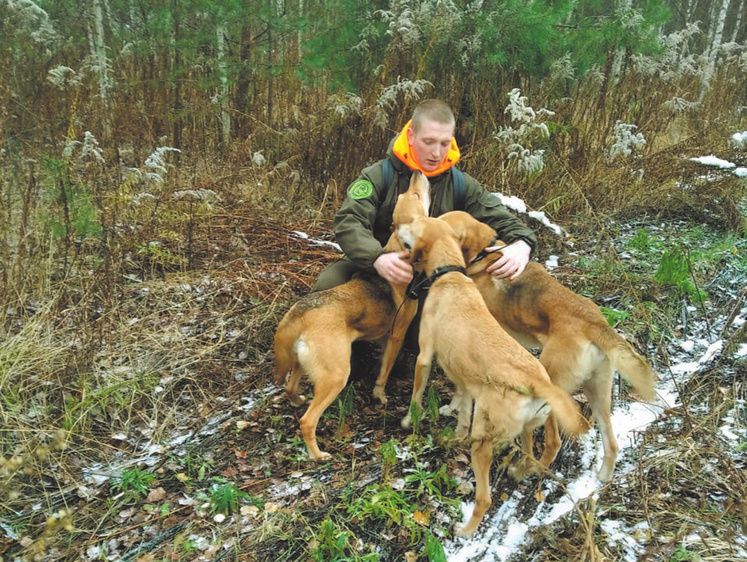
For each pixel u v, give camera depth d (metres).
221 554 2.40
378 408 3.48
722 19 12.69
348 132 6.07
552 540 2.42
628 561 2.29
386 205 3.71
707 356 3.65
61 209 4.36
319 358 3.00
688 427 3.06
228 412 3.34
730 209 5.73
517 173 5.67
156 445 3.05
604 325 2.80
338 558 2.35
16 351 3.35
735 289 4.41
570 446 3.08
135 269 4.68
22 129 5.88
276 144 6.91
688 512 2.51
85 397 3.17
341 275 3.72
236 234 5.21
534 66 6.45
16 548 2.41
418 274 3.42
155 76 8.31
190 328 4.02
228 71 7.59
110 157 6.12
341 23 7.14
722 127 7.71
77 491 2.72
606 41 6.99
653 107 7.25
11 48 6.94
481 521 2.62
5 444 2.88
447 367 2.89
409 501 2.71
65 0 9.85
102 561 2.37
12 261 4.00
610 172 6.22
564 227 5.61
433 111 3.42
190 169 6.75
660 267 4.46
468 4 6.36
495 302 3.34
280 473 2.91
